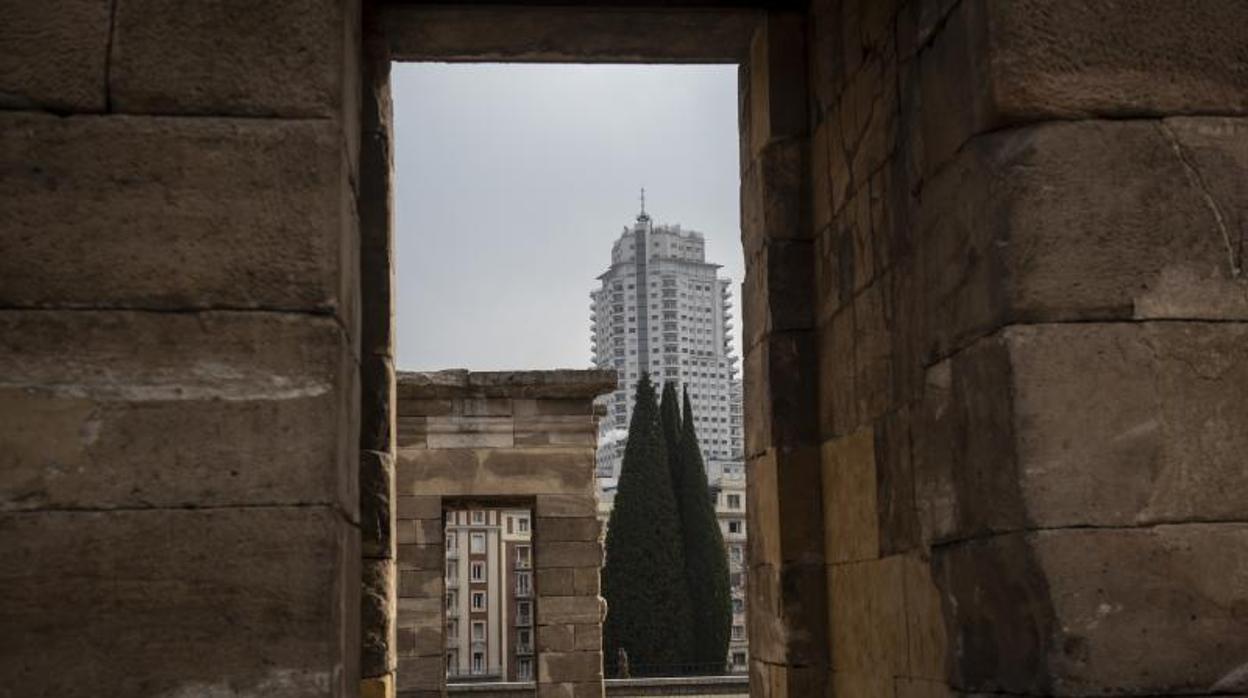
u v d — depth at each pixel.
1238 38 4.09
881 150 5.28
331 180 4.08
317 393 3.97
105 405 3.90
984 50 4.09
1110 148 4.01
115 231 3.98
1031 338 3.93
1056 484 3.86
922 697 4.81
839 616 5.81
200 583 3.86
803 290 6.21
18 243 3.94
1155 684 3.78
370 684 5.64
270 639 3.85
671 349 128.62
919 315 4.79
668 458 39.72
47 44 4.03
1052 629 3.79
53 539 3.83
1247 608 3.83
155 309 3.96
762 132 6.39
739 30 6.40
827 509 6.00
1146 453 3.88
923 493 4.71
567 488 15.43
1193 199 4.00
